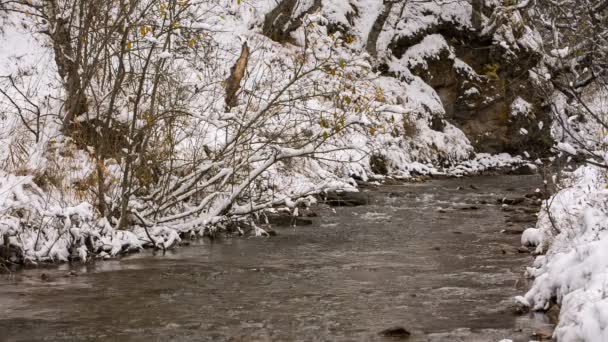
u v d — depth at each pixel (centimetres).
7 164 1201
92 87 1239
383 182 2192
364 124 1303
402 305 837
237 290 910
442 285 933
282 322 770
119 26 1231
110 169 1238
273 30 2556
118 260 1095
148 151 1230
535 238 1174
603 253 735
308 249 1185
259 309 821
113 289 912
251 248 1192
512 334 717
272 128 1500
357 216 1548
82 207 1081
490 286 923
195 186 1297
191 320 777
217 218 1273
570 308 654
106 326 755
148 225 1216
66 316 791
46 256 1070
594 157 926
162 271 1017
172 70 1426
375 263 1076
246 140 1271
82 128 1261
